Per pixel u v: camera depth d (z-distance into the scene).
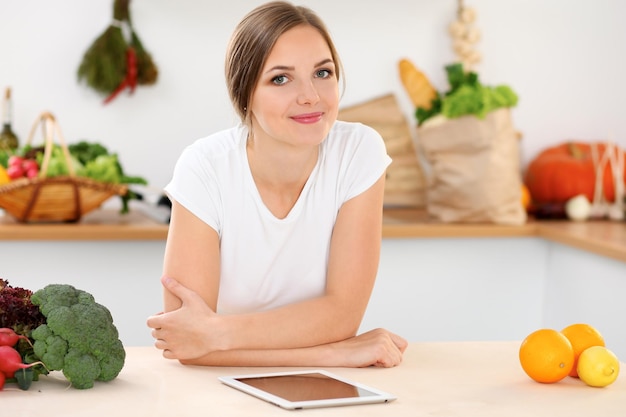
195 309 1.76
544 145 4.11
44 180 3.22
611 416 1.37
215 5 3.84
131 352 1.80
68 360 1.47
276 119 1.76
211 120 3.88
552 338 1.54
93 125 3.81
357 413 1.36
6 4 3.73
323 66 1.76
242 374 1.63
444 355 1.76
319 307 1.86
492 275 3.63
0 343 1.48
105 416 1.33
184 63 3.84
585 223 3.74
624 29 4.11
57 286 1.58
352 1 3.92
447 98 3.67
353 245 1.93
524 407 1.41
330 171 1.95
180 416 1.33
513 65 4.07
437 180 3.69
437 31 3.99
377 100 3.95
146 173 3.86
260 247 1.95
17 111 3.76
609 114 4.14
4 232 3.21
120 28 3.72
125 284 3.37
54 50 3.77
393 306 3.56
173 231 1.90
